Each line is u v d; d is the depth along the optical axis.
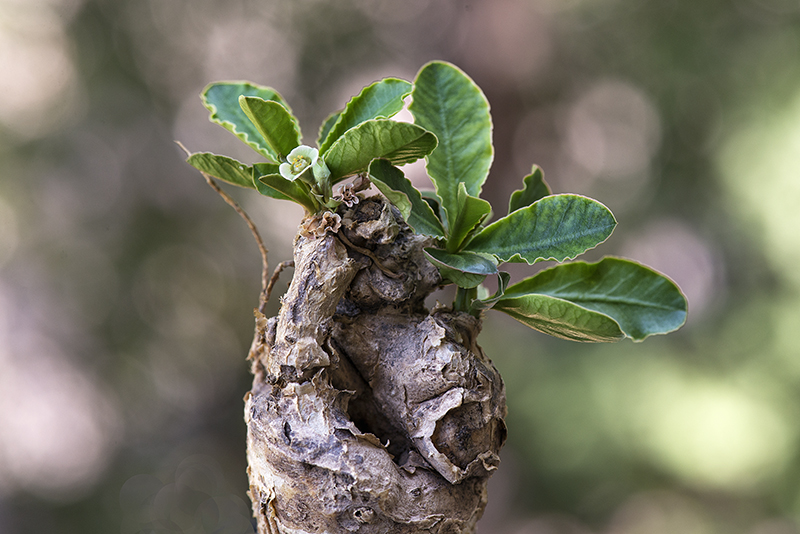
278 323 0.33
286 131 0.33
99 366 1.05
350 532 0.33
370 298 0.34
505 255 0.34
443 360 0.33
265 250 0.35
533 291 0.35
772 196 1.08
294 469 0.33
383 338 0.34
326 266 0.33
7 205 1.02
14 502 0.94
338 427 0.33
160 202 1.11
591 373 1.06
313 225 0.33
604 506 1.03
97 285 1.06
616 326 0.33
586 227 0.33
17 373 1.01
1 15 1.02
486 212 0.33
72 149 1.06
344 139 0.32
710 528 1.00
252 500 0.34
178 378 1.11
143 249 1.09
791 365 1.01
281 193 0.33
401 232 0.34
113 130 1.09
